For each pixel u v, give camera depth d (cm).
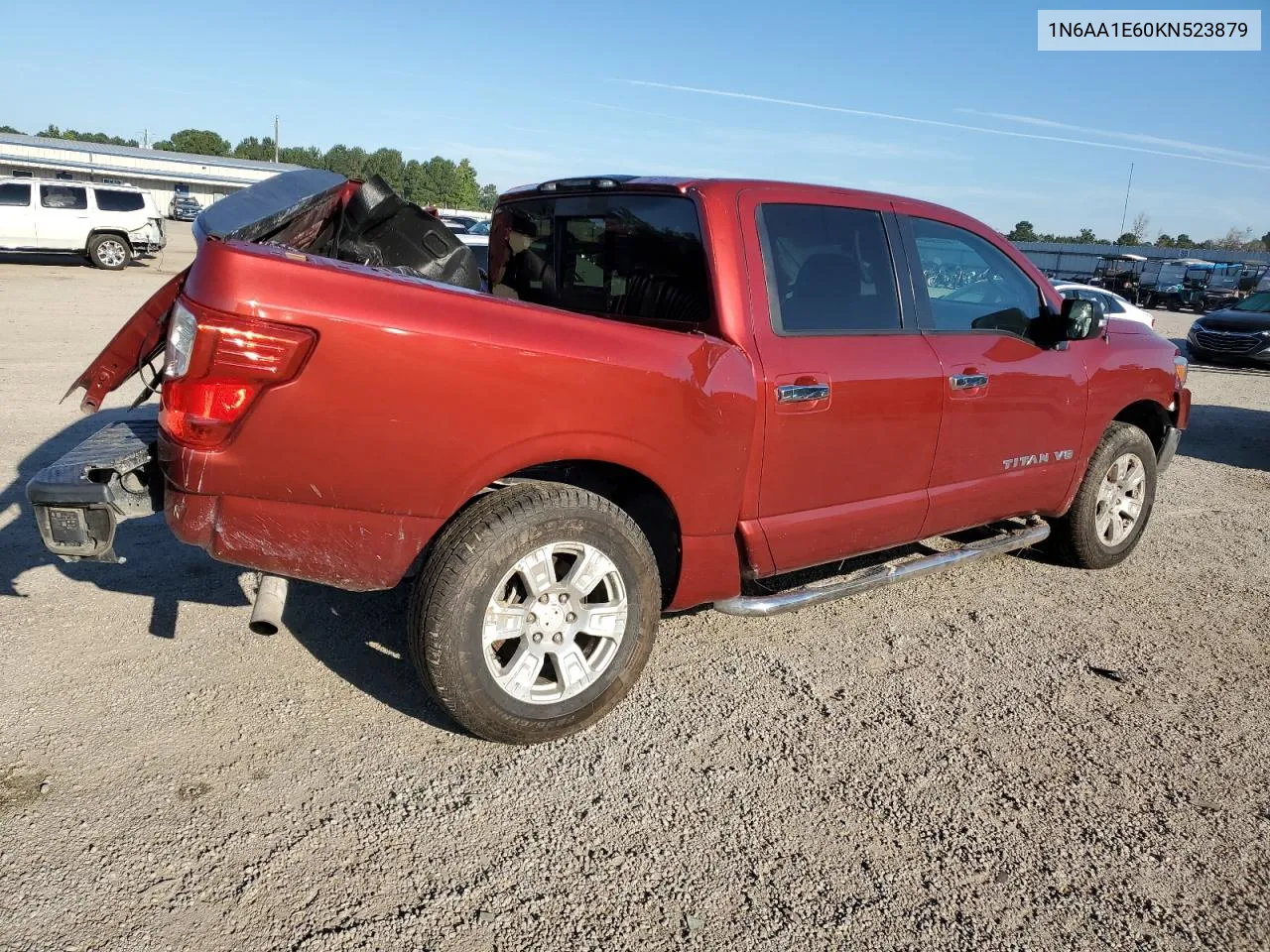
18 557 454
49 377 913
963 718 350
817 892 254
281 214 311
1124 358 489
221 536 265
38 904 234
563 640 309
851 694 364
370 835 268
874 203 390
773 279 350
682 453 319
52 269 2266
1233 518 654
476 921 237
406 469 274
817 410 352
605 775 302
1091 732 344
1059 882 262
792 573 483
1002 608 458
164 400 260
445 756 308
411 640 292
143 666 355
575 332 295
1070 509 495
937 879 262
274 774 294
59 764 292
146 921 231
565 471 351
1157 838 283
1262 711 363
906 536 409
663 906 246
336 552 277
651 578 323
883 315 385
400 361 265
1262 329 1502
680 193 347
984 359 414
